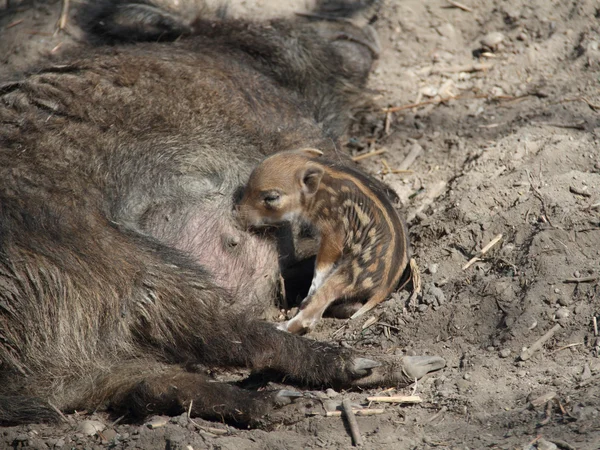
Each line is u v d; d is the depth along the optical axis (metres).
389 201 10.26
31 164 9.26
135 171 9.95
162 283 8.98
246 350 8.91
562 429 7.22
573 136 11.84
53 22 14.86
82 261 8.83
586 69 13.59
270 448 7.73
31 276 8.66
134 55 11.17
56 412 8.48
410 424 7.92
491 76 14.19
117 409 8.61
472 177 11.55
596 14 14.73
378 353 9.24
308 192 10.38
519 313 9.01
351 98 13.51
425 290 9.84
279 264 10.65
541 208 10.20
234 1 15.45
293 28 13.33
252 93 11.48
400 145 13.27
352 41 13.85
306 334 9.91
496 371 8.48
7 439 8.12
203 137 10.62
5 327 8.60
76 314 8.80
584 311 8.81
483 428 7.61
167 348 9.05
